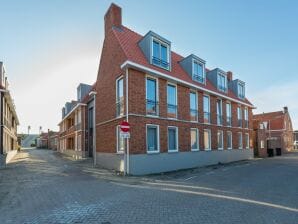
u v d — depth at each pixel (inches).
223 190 388.2
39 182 469.1
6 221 250.4
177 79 713.0
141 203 308.7
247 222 238.8
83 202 316.8
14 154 1406.3
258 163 885.8
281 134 1886.1
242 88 1157.1
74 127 1273.4
